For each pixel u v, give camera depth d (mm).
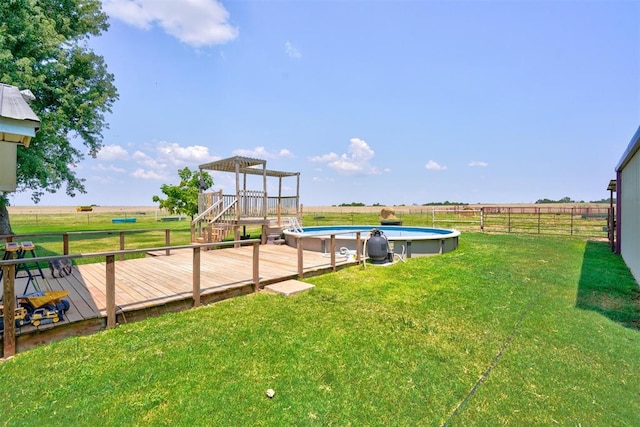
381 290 4992
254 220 9805
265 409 2137
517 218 24516
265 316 3807
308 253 8094
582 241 11211
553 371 2666
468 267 6695
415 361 2816
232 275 5414
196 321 3619
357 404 2215
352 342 3150
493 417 2100
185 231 18281
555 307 4230
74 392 2254
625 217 7285
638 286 5223
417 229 13117
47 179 10523
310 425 1996
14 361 2662
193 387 2354
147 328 3396
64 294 3326
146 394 2256
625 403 2244
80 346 2953
